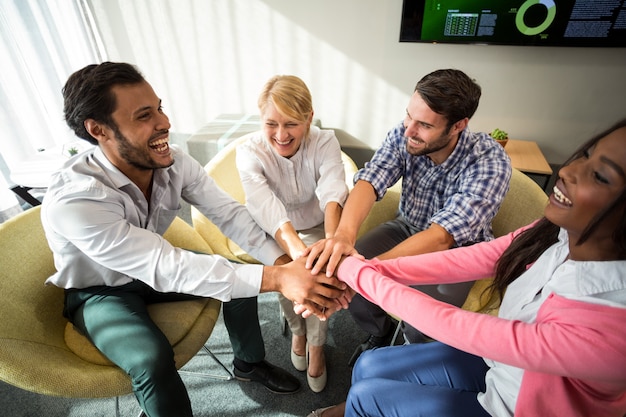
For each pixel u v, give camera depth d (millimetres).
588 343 569
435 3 1942
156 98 962
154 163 1006
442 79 1042
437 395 875
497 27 1947
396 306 808
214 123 2379
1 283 978
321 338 1329
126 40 2459
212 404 1373
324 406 1366
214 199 1277
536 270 797
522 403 711
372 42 2182
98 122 912
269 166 1384
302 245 1188
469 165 1213
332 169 1394
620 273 572
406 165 1354
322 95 2424
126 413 1342
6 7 1893
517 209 1354
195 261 1010
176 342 1077
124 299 1087
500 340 659
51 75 2182
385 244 1411
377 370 1004
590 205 565
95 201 950
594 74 2016
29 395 1394
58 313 1138
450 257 967
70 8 2232
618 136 543
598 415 672
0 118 1922
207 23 2309
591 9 1796
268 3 2178
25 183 1540
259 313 1771
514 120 2248
